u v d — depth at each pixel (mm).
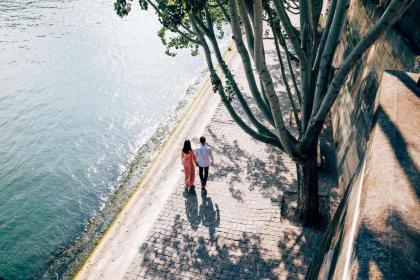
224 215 8648
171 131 14914
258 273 7133
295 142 6938
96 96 18328
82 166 13555
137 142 14633
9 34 26609
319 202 8719
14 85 19797
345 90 10250
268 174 9945
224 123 12578
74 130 15789
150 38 25141
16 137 15594
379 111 3455
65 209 11578
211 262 7469
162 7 5633
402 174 2559
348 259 2238
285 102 13344
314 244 7656
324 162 9883
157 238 8172
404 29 6754
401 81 4023
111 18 29250
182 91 18047
